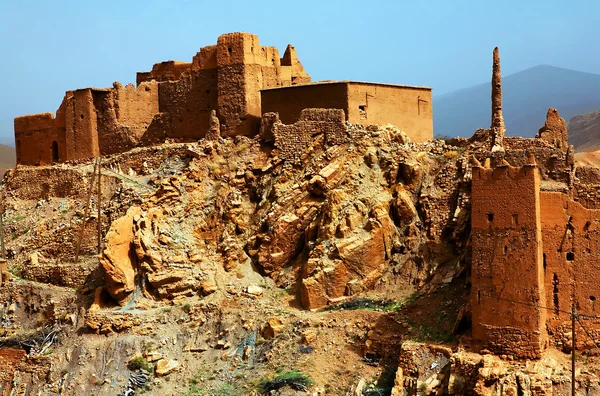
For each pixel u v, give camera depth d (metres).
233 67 60.75
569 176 47.31
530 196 40.75
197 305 50.81
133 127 65.19
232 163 57.03
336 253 49.53
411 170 52.06
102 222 57.72
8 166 143.88
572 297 41.22
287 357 46.41
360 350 45.72
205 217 55.12
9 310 56.53
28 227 62.69
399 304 47.28
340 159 53.34
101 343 50.31
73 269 56.44
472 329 41.75
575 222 41.31
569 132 131.25
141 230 52.81
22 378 51.12
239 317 49.91
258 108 61.16
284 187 54.56
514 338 40.53
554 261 41.38
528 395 38.22
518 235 40.88
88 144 65.81
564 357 40.56
